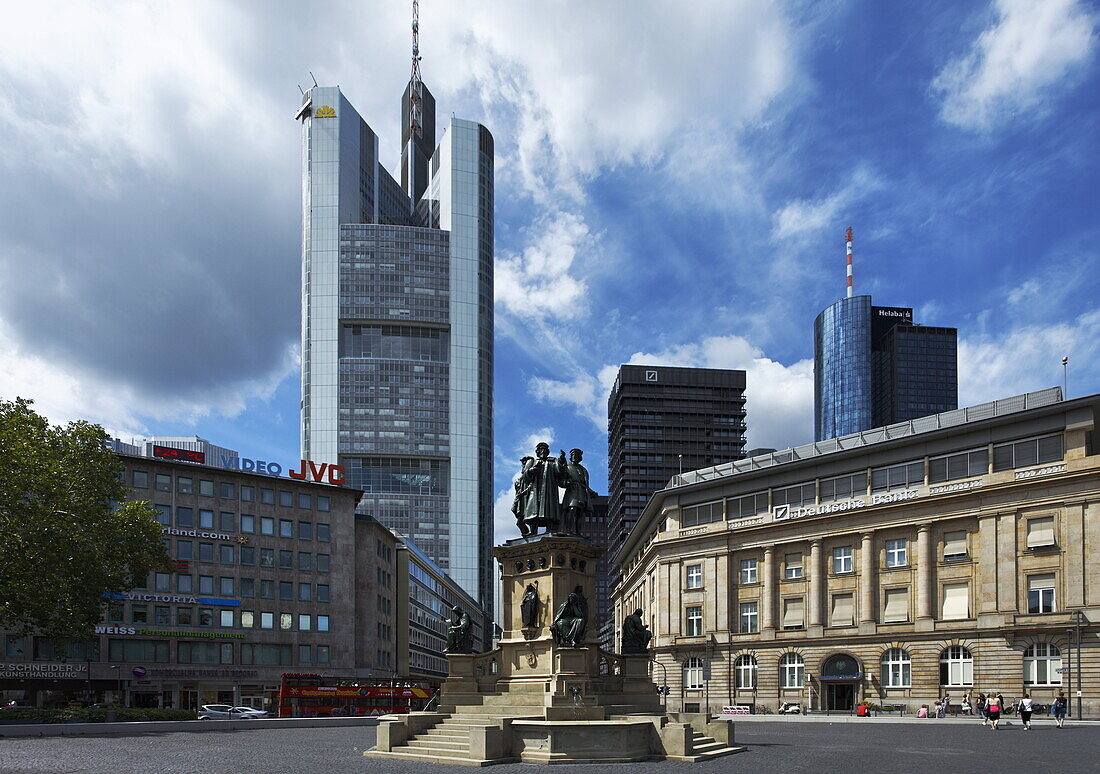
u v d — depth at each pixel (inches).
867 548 3038.9
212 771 1051.9
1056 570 2588.6
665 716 1261.1
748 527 3385.8
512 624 1362.0
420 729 1295.5
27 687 3152.1
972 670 2728.8
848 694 3048.7
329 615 3870.6
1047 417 2689.5
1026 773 1036.5
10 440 1867.6
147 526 2116.1
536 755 1102.4
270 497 3814.0
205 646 3526.1
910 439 2979.8
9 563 1803.6
